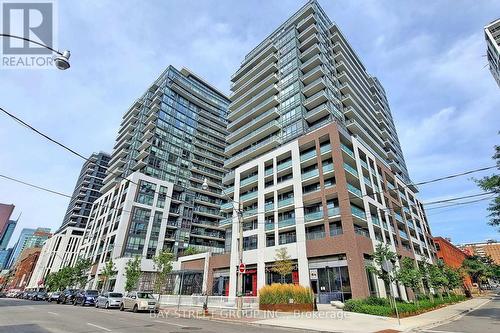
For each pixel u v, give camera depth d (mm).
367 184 37438
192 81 86938
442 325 16016
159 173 68000
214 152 83125
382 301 21734
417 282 23328
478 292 75625
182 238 65125
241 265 20266
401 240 43656
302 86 47312
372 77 75250
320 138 37375
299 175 36906
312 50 49250
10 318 15531
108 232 61656
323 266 30219
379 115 64375
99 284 54812
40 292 51250
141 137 75125
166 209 64312
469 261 68500
